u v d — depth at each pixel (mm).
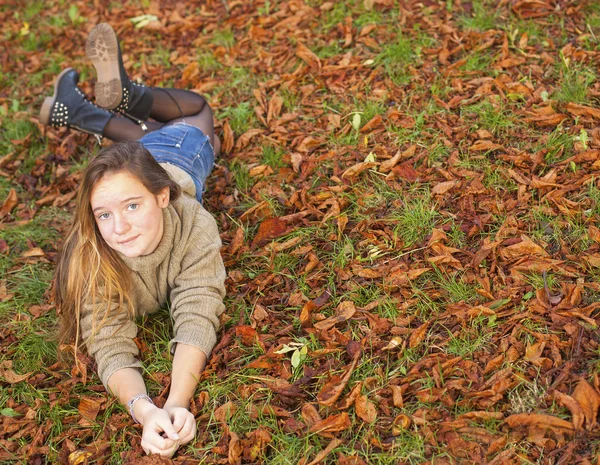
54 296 2938
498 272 2863
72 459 2525
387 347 2666
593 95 3604
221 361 2783
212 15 5051
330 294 2951
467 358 2584
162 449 2434
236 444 2426
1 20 5500
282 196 3512
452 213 3186
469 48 4141
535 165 3271
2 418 2711
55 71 4863
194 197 3225
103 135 3750
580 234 2939
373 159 3498
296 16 4738
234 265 3225
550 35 4105
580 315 2584
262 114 4102
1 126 4410
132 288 2791
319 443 2422
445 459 2301
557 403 2369
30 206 3826
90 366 2867
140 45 4996
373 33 4438
